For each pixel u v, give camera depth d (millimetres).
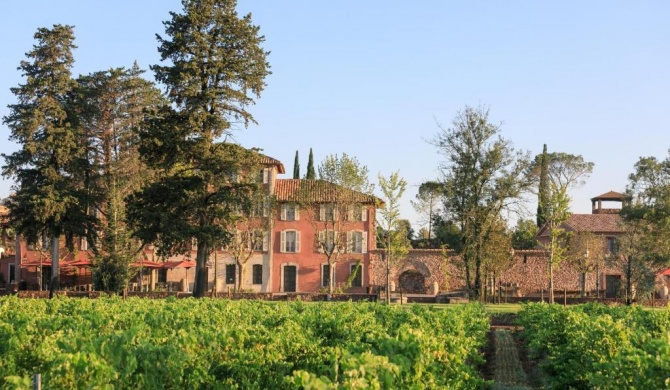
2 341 14109
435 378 12531
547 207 46312
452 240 48281
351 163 53312
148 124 43438
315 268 58375
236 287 58312
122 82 57594
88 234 50094
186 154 43094
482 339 23109
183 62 42500
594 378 11859
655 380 10141
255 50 43969
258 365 12391
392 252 46656
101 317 18172
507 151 47562
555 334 20734
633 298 46500
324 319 18188
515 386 17969
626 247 47531
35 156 49375
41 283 55562
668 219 45594
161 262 56719
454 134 47719
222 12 43844
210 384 11945
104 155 57094
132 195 43781
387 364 9609
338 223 51719
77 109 50469
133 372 10789
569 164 79625
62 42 50406
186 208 42500
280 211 58906
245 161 43594
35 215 47688
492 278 52344
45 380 10195
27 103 49969
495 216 47250
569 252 52938
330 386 8484
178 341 12594
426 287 55156
